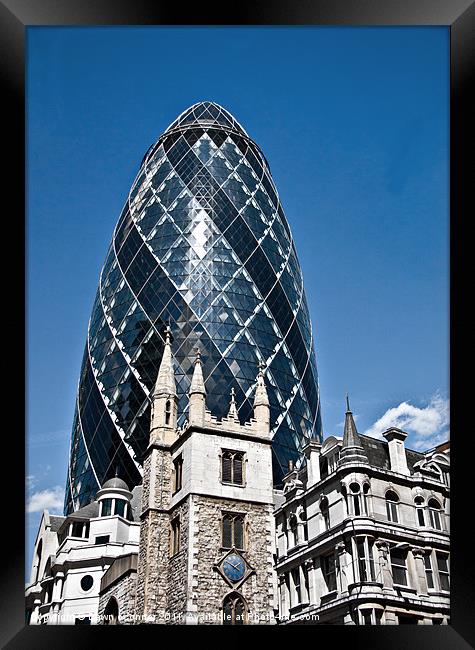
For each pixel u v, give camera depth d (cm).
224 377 12369
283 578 5184
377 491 4794
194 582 5591
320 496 5122
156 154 15150
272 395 12575
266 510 6041
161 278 13338
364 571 4466
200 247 13612
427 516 4809
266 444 6406
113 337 13125
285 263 14400
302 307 14362
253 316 13225
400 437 5044
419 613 4400
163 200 14312
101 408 12494
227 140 15175
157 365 12400
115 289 13738
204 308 12975
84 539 8681
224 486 6059
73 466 12538
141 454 11681
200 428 6275
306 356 13800
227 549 5747
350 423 5034
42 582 8294
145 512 6438
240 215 14250
